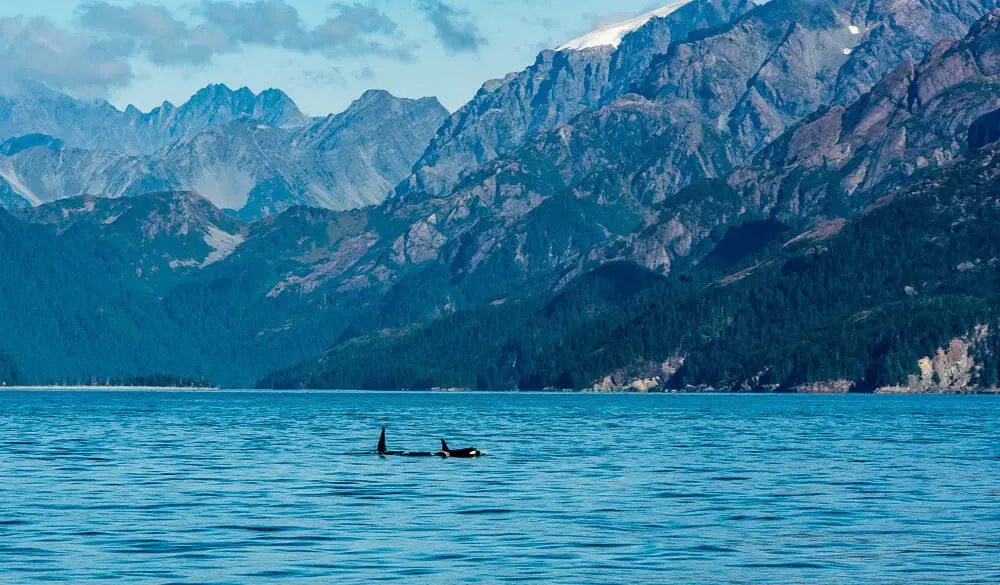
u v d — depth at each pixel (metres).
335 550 117.25
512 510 145.25
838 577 105.81
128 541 122.00
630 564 110.88
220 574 105.44
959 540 124.50
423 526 132.62
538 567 109.38
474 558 113.38
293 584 101.50
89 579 103.12
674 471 196.50
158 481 177.75
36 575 104.69
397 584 101.69
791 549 118.88
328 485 171.88
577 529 130.75
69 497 157.25
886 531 130.25
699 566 110.25
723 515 142.00
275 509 145.88
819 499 157.38
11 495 159.50
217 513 142.25
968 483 177.38
